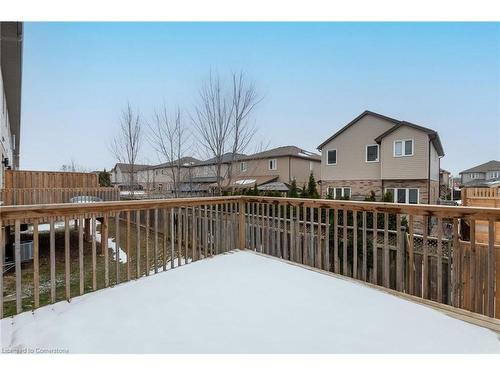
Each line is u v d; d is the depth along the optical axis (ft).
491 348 6.90
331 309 8.74
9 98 36.06
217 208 15.02
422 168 43.70
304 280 11.09
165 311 8.60
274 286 10.49
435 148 51.60
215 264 13.07
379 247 16.84
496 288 11.95
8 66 27.02
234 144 36.68
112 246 26.99
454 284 9.98
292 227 13.80
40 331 7.49
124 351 6.79
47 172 29.48
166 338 7.25
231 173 40.75
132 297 9.53
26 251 24.03
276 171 74.38
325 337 7.31
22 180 27.99
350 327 7.75
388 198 32.19
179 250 12.82
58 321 7.98
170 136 45.19
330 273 11.76
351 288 10.31
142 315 8.34
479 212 8.38
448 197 80.28
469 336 7.36
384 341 7.16
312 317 8.27
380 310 8.68
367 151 50.19
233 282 10.87
